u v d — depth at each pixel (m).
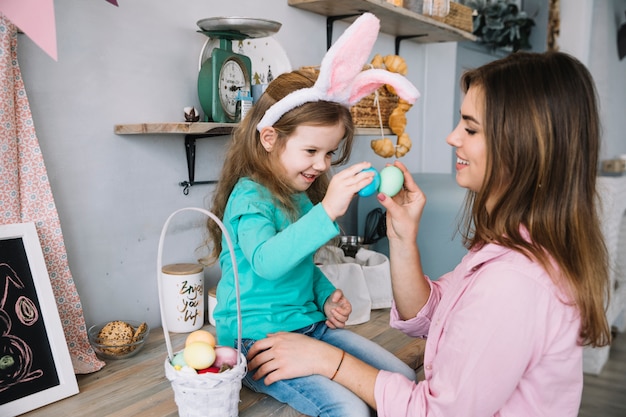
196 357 0.96
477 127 0.90
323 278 1.40
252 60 1.67
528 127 0.84
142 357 1.34
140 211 1.48
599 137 0.87
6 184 1.15
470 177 0.95
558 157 0.84
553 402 0.87
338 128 1.18
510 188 0.87
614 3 3.06
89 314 1.40
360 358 1.21
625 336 2.43
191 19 1.53
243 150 1.29
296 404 1.06
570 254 0.84
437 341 0.95
